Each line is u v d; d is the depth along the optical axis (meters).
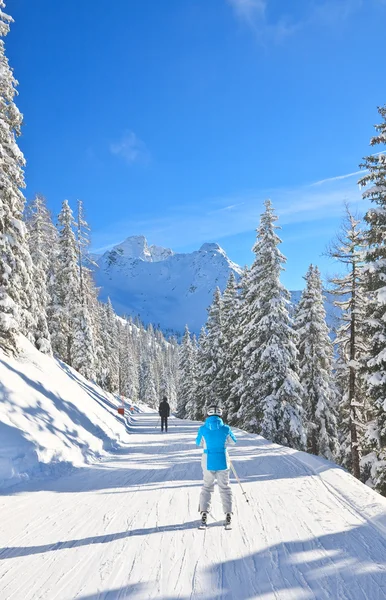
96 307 43.62
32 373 14.53
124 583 4.09
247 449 13.16
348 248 18.16
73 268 34.19
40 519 6.07
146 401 92.06
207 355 34.19
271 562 4.57
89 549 4.94
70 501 7.08
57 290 34.12
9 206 15.75
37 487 7.93
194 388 40.53
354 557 4.68
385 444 14.25
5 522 5.90
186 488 8.17
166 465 10.96
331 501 7.07
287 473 9.49
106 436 14.77
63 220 34.31
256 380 22.55
